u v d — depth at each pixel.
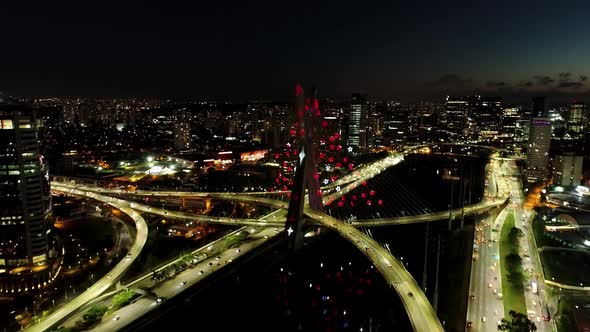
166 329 179.00
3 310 188.75
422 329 151.62
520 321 165.50
